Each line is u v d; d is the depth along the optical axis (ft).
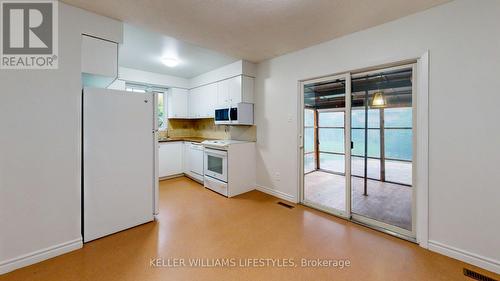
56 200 6.36
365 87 10.10
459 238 6.17
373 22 7.50
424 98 6.67
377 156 11.78
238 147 12.25
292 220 8.95
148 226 8.35
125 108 7.89
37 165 6.04
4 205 5.59
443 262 6.07
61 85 6.39
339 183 13.44
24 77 5.82
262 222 8.75
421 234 6.89
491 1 5.57
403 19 7.10
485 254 5.77
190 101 17.38
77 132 6.73
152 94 8.70
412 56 6.91
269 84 11.99
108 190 7.52
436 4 6.33
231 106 12.95
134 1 6.29
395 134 10.34
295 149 10.82
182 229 8.12
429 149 6.63
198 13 6.93
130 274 5.59
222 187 12.20
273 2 6.29
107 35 7.23
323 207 10.06
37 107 6.02
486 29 5.65
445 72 6.30
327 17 7.16
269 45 9.76
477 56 5.79
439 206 6.50
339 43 8.82
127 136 7.95
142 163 8.41
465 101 6.00
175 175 16.34
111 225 7.63
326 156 14.78
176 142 16.33
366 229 8.16
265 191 12.54
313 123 12.07
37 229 6.07
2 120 5.55
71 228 6.64
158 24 7.72
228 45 9.77
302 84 10.64
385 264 6.03
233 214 9.53
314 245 7.04
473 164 5.92
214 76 14.30
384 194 11.55
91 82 8.91
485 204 5.76
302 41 9.28
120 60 12.23
